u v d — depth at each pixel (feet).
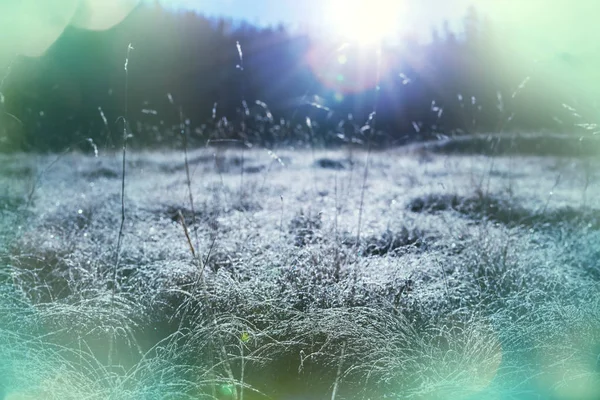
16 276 13.32
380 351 10.64
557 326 11.50
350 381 10.57
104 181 27.86
